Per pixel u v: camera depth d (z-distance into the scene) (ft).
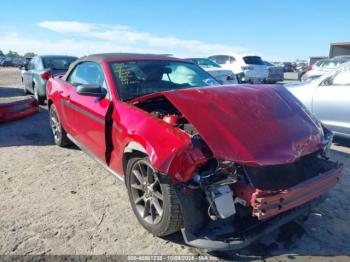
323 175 8.81
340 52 98.48
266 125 8.87
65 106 15.11
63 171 14.25
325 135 10.19
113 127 10.71
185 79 13.57
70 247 8.88
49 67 30.55
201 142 8.04
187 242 8.10
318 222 10.16
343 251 8.77
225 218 7.82
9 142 18.81
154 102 11.42
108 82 11.87
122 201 11.51
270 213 7.62
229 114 8.87
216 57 50.11
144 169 9.53
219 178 7.95
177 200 8.20
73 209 10.91
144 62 13.39
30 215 10.49
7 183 12.97
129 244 9.04
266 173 8.29
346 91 17.43
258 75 47.37
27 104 25.64
